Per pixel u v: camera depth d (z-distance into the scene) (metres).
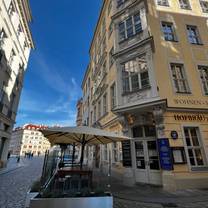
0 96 15.28
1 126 15.49
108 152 13.29
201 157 8.73
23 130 87.94
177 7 12.18
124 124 10.20
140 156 9.56
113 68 13.30
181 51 10.70
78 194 3.86
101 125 16.00
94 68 22.34
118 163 10.86
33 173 14.19
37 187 5.02
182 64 10.42
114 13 13.77
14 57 18.12
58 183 5.46
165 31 11.31
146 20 11.02
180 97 9.45
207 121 9.33
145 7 11.38
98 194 3.98
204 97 9.78
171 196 6.45
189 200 5.92
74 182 5.56
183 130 8.85
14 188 8.16
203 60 10.88
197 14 12.36
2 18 14.25
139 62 10.61
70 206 3.60
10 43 16.39
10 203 5.78
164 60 10.12
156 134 8.91
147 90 9.54
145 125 9.77
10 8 16.34
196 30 11.91
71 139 7.34
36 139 91.44
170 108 8.93
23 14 18.86
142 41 10.45
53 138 6.92
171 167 7.89
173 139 8.55
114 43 12.65
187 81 10.00
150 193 6.93
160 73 9.70
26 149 86.44
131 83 10.64
